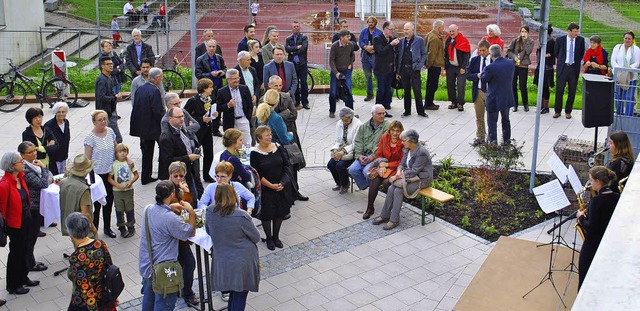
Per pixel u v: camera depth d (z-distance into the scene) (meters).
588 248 7.56
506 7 27.56
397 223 10.57
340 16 28.78
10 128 15.34
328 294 8.77
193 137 10.77
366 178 11.25
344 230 10.53
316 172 12.84
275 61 14.15
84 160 8.68
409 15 28.36
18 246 8.60
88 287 7.02
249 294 8.78
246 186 9.36
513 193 11.60
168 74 18.36
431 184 10.77
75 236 7.03
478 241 10.14
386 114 16.02
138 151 14.00
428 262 9.55
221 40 25.62
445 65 16.16
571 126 15.09
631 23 25.66
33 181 8.96
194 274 9.28
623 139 8.94
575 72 15.23
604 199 7.42
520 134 14.57
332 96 15.80
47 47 23.95
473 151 13.63
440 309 8.41
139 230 10.55
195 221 7.60
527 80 17.48
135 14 25.94
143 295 8.07
